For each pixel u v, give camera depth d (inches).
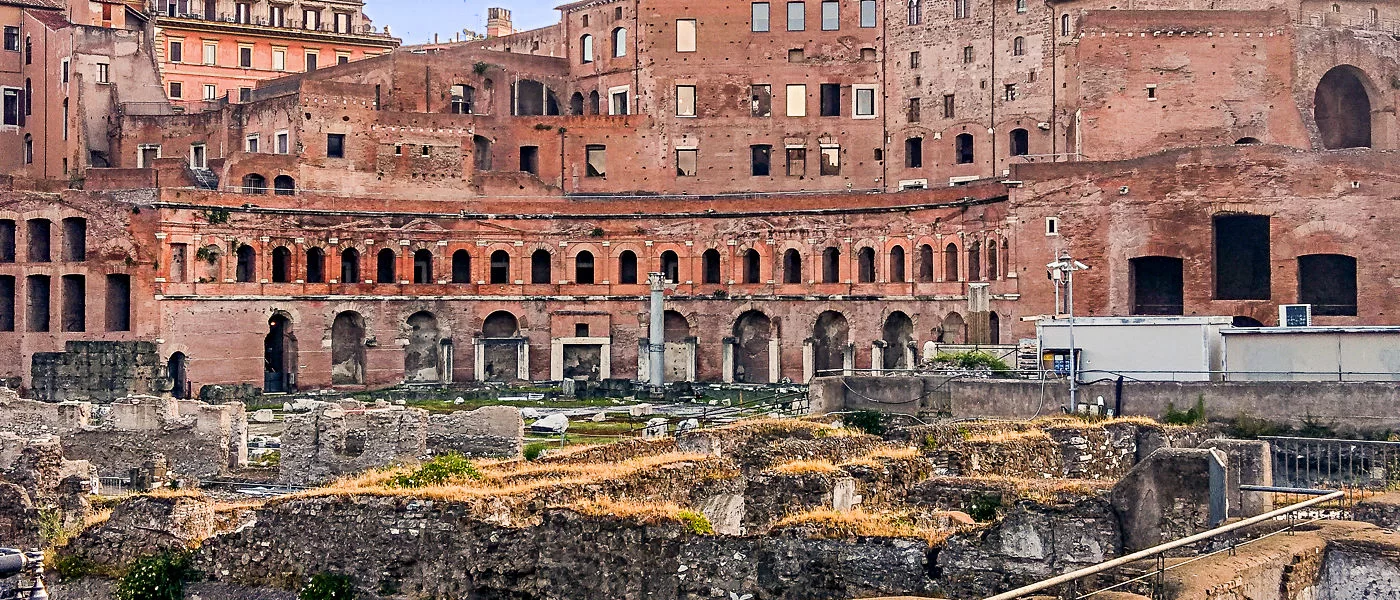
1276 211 3612.2
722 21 5369.1
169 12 6304.1
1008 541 1188.5
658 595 1210.6
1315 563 1065.5
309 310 4687.5
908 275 4473.4
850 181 5265.8
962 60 5039.4
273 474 2568.9
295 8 6496.1
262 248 4638.3
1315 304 3725.4
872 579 1166.3
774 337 4739.2
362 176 5039.4
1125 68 4389.8
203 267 4534.9
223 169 4805.6
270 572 1363.2
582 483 1391.5
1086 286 3826.3
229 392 4333.2
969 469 1654.8
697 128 5344.5
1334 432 2491.4
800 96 5329.7
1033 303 3912.4
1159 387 2642.7
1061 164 3895.2
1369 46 4392.2
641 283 4909.0
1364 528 1134.4
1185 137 4357.8
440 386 4601.4
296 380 4660.4
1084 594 1011.3
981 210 4202.8
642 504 1310.3
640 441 1925.4
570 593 1245.7
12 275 4520.2
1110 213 3796.8
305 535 1354.6
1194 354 2829.7
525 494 1343.5
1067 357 2960.1
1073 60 4704.7
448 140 5167.3
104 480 2459.4
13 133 5502.0
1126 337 2901.1
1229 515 1341.0
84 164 5196.9
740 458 1628.9
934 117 5113.2
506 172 5201.8
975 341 4148.6
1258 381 2620.6
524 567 1262.3
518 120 5354.3
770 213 4778.5
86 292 4436.5
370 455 2479.1
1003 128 4906.5
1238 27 4357.8
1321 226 3575.3
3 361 4517.7
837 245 4658.0
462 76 5442.9
